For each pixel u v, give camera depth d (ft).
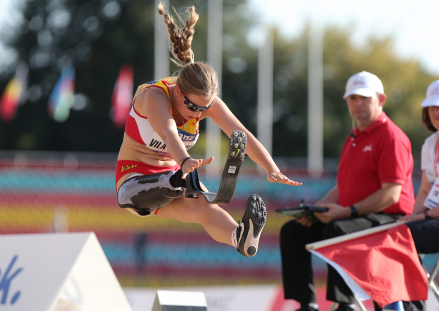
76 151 356.38
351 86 52.54
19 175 116.16
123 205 33.76
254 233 29.17
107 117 357.61
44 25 364.38
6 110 345.31
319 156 270.26
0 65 364.17
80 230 116.26
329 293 46.57
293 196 124.36
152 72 355.15
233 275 116.16
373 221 48.32
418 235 43.52
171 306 37.58
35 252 31.73
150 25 354.54
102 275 33.58
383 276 40.98
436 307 62.80
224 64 379.55
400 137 50.42
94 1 361.92
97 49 359.25
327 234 47.34
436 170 48.65
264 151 32.96
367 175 51.21
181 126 32.09
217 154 264.11
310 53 269.85
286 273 51.83
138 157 34.17
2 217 114.62
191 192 30.25
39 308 29.40
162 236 116.06
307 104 380.17
